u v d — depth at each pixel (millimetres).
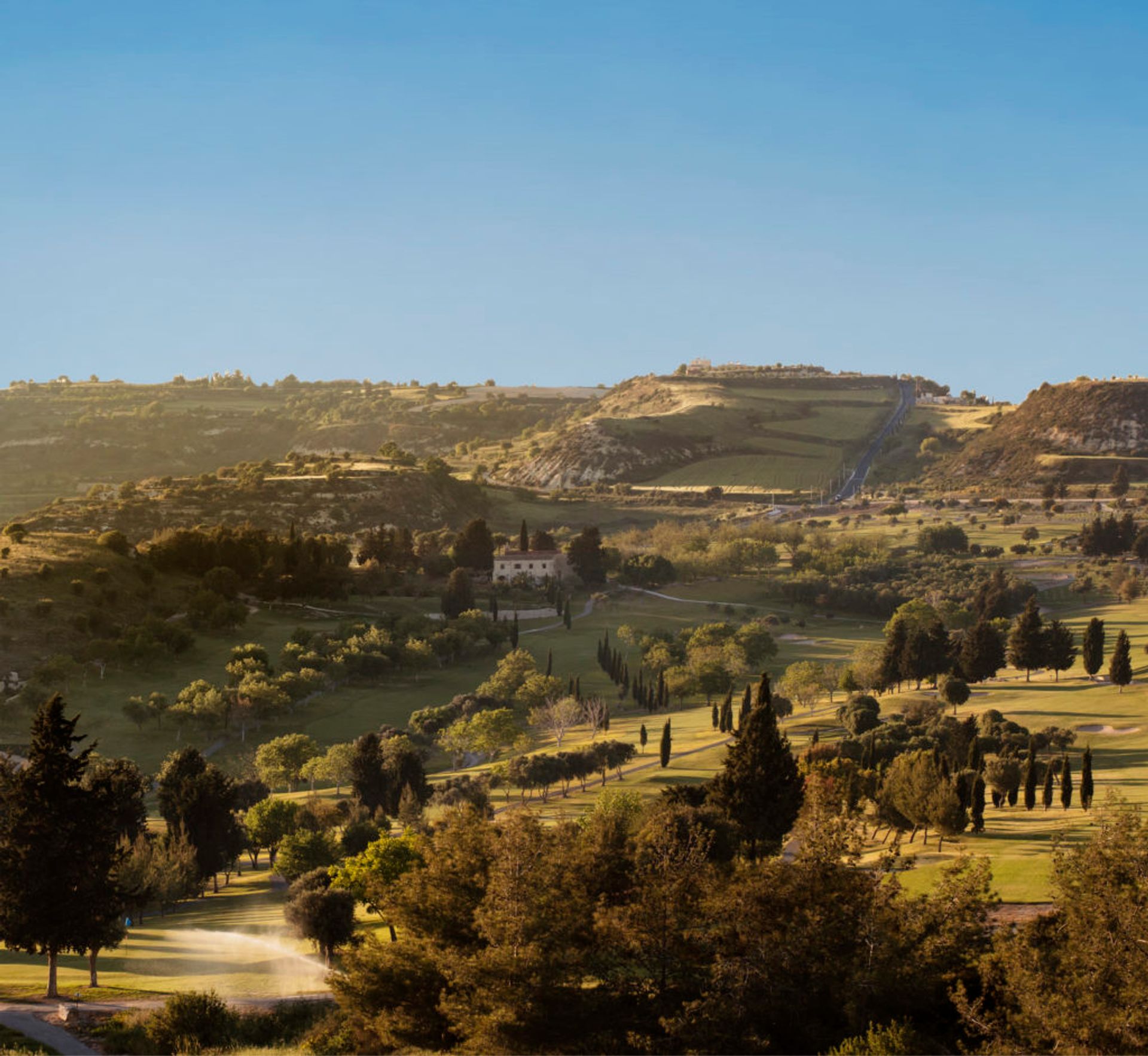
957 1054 46844
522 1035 48656
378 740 118750
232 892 96812
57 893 55625
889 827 89062
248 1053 48344
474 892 55344
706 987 50406
